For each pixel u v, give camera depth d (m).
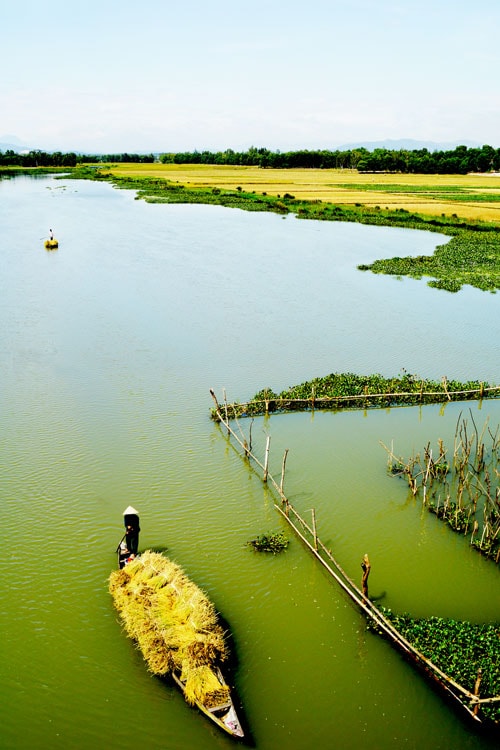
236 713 13.70
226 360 36.78
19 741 13.21
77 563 18.59
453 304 50.91
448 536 20.80
